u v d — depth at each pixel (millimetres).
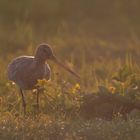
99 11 27781
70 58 20281
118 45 22703
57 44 22250
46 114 14016
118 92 14297
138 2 28000
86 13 27656
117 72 16938
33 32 24391
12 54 20688
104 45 22453
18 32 23328
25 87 14492
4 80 16250
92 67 18266
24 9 27359
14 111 14281
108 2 28391
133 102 14000
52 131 12523
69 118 13570
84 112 14086
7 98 15039
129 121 12781
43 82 14055
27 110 14195
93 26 25969
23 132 12516
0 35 23438
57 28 25438
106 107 14031
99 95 14195
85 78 17422
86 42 22703
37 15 27094
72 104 14172
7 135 12406
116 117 13336
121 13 27500
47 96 14539
